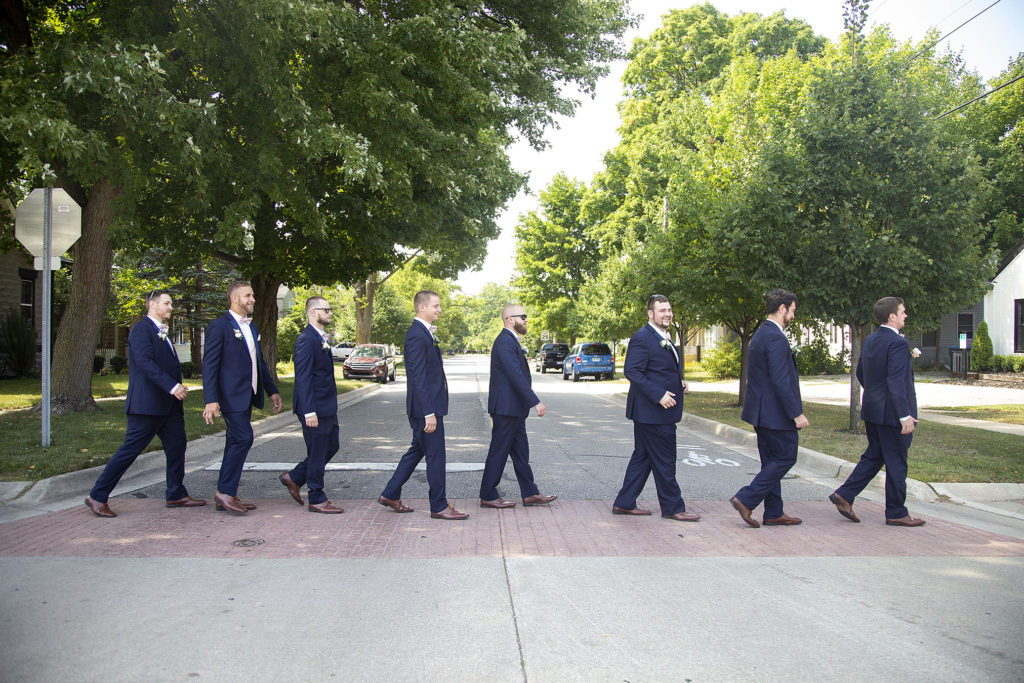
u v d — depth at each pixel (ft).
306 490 24.26
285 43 34.32
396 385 98.63
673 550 17.26
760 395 19.47
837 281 37.47
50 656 11.07
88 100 33.27
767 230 39.55
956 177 37.22
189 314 91.35
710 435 42.32
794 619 12.92
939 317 40.06
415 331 19.97
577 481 26.43
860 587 14.70
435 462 20.01
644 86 125.49
